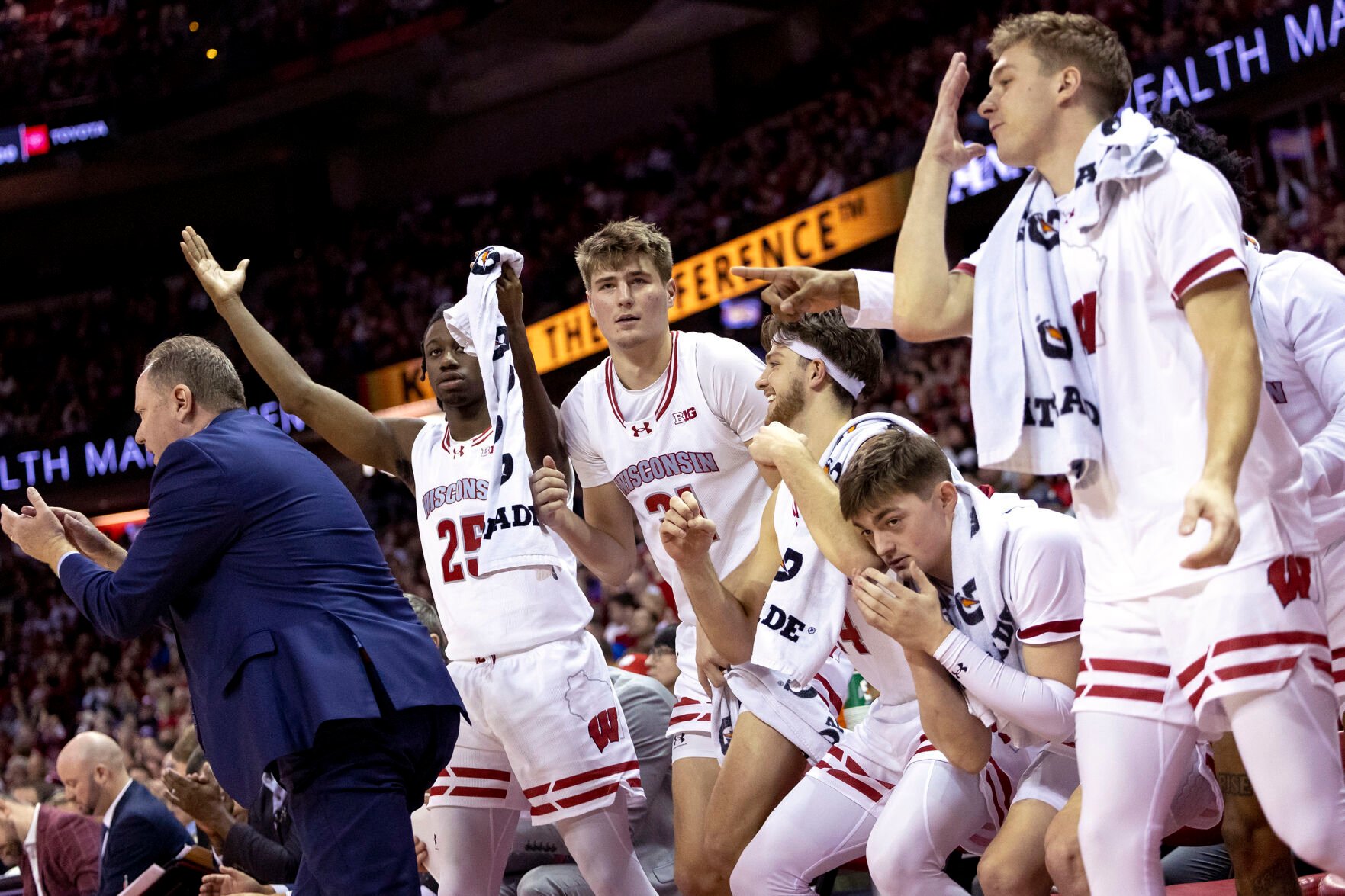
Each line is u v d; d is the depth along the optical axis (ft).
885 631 7.99
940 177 7.47
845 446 9.40
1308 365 8.55
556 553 10.43
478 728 10.58
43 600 55.42
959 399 38.88
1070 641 7.87
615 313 10.45
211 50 62.49
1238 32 36.35
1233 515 5.66
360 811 8.30
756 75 57.52
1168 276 6.32
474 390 10.68
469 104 62.54
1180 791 8.23
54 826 15.30
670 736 10.64
